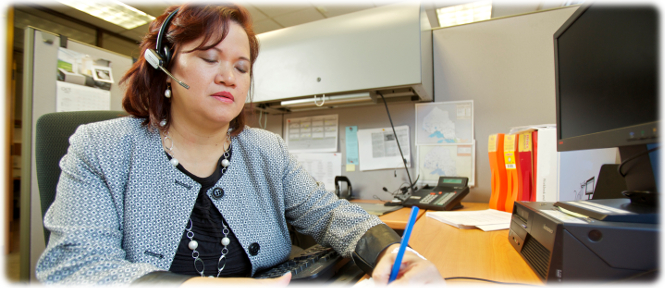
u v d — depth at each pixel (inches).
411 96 54.2
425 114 54.2
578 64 24.0
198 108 21.3
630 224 16.0
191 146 23.9
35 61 47.9
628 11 17.7
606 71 20.1
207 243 22.4
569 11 47.3
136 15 137.9
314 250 25.3
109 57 56.4
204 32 21.0
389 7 45.1
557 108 27.5
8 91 102.0
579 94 23.8
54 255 16.9
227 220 23.0
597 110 21.1
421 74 42.4
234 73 22.2
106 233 18.6
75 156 20.0
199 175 23.9
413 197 47.2
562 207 21.1
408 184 54.6
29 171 45.6
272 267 25.4
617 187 28.4
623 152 20.1
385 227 22.7
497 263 21.1
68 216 18.1
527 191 38.0
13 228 129.1
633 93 17.1
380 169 56.7
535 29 48.9
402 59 43.1
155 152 22.1
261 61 52.7
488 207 45.6
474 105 51.6
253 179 26.5
